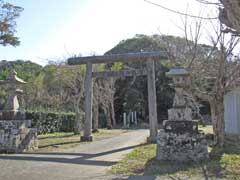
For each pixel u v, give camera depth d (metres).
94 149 13.57
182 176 7.70
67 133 24.75
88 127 17.30
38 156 11.55
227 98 19.62
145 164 9.32
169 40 16.52
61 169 8.92
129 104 38.44
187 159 9.60
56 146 14.74
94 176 7.97
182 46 16.09
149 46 29.59
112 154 11.97
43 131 23.89
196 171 8.20
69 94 28.20
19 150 13.01
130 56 16.55
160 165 9.09
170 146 9.81
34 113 22.94
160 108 37.44
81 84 24.83
